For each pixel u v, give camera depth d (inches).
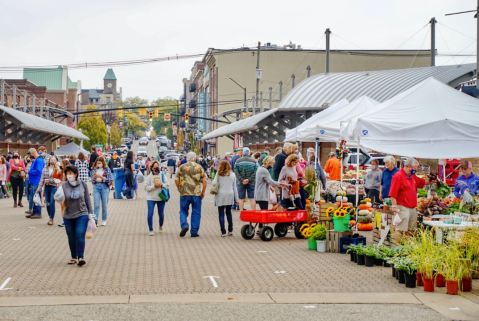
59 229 629.6
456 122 480.1
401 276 364.5
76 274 387.2
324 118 701.3
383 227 467.5
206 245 524.7
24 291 335.3
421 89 522.3
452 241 376.2
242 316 283.7
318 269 410.6
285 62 3065.9
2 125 1544.0
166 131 7849.4
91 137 3427.7
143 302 309.0
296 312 292.4
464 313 292.8
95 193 665.6
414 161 446.6
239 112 2365.9
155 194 594.6
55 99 4173.2
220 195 581.3
